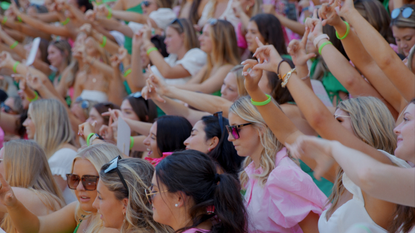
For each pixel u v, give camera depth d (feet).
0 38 35.32
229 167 13.26
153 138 15.01
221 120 13.64
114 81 25.29
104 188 10.70
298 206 10.45
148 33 21.85
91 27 26.43
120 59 23.18
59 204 14.34
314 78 16.52
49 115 18.15
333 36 14.70
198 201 9.37
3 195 11.87
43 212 13.64
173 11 30.42
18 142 14.44
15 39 36.32
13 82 33.30
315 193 10.57
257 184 11.44
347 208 8.23
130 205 10.50
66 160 17.51
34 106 18.38
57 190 14.89
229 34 20.67
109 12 27.09
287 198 10.52
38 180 14.30
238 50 21.02
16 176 14.03
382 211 7.78
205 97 15.40
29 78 21.80
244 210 9.68
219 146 13.24
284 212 10.41
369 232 7.59
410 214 7.52
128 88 25.44
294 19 25.63
